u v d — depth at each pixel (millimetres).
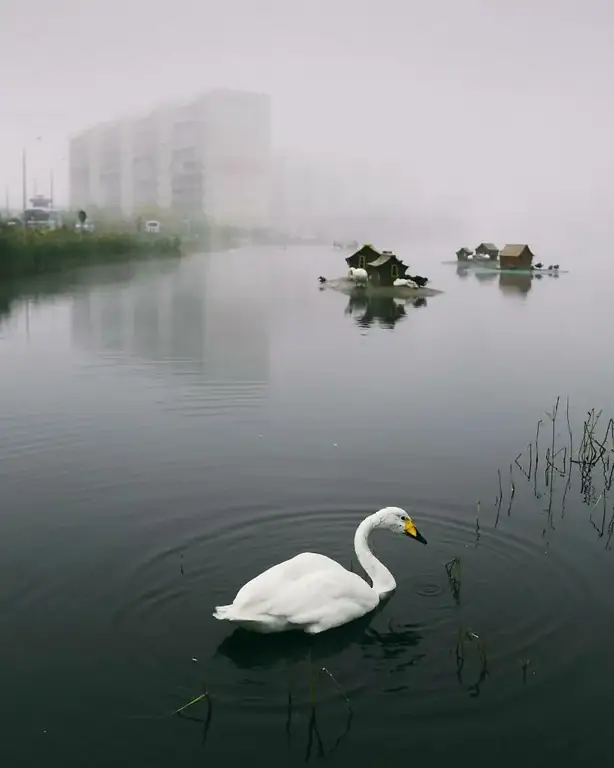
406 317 38375
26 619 9344
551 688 8094
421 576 10344
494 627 9148
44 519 12258
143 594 9867
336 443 16391
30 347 27797
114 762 7176
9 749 7324
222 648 8766
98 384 21875
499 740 7406
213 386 21766
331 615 8984
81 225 78938
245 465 14867
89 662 8531
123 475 14289
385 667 8438
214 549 11125
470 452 15875
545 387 22375
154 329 32500
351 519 12250
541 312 41250
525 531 11828
